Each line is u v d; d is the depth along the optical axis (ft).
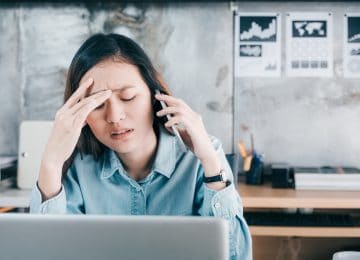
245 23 8.20
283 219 6.55
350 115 8.22
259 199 6.52
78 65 3.13
